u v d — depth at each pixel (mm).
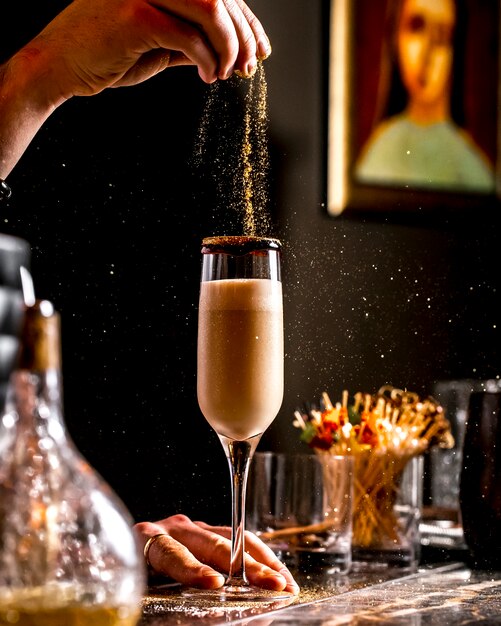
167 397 1111
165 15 841
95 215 1103
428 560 1006
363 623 643
